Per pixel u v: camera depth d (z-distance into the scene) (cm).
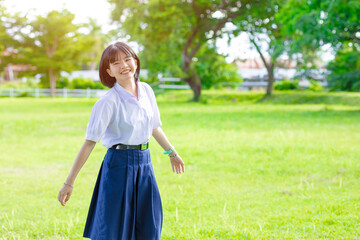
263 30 2919
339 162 726
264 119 1516
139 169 288
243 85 3947
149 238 291
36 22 4284
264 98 2989
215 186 596
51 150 916
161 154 842
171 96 3325
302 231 391
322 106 2356
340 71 3027
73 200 533
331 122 1391
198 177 653
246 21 2877
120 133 284
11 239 382
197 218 444
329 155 797
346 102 2517
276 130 1187
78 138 1088
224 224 418
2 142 1027
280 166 717
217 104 2647
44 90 4025
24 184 621
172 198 528
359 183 585
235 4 2734
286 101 2802
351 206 462
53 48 4478
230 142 973
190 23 2769
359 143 934
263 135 1082
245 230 392
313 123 1365
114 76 288
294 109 2091
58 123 1403
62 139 1072
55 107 2284
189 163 758
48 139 1074
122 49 282
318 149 855
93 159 802
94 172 699
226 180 632
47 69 4303
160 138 321
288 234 381
